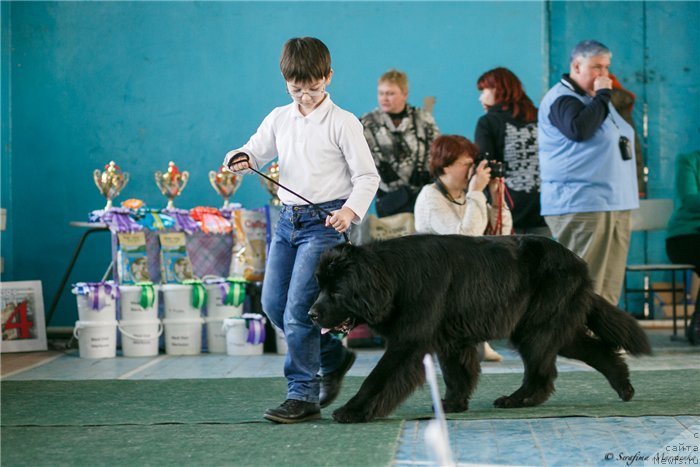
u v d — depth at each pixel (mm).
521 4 10250
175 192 9164
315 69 4934
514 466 4102
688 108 11016
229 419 5277
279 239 5215
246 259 9070
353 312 4770
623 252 7977
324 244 5035
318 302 4797
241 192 10289
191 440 4730
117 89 10266
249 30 10281
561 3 10961
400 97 8953
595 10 10961
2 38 10039
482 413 5301
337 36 10312
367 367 7594
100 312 8461
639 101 11008
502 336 5242
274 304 5246
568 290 5379
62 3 10227
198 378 7066
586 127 7602
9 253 10070
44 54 10234
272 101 10297
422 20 10297
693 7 10953
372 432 4766
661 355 8078
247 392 6324
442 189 7309
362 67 10328
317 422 5082
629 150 7855
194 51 10281
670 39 10969
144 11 10258
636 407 5383
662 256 11016
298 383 5105
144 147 10281
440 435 3150
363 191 4996
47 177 10234
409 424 5035
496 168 7418
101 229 9180
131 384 6766
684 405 5434
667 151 11055
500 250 5250
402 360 4945
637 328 5570
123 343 8586
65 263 10188
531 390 5523
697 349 8477
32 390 6527
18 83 10227
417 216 7340
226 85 10297
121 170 10273
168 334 8703
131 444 4676
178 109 10297
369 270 4734
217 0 10266
